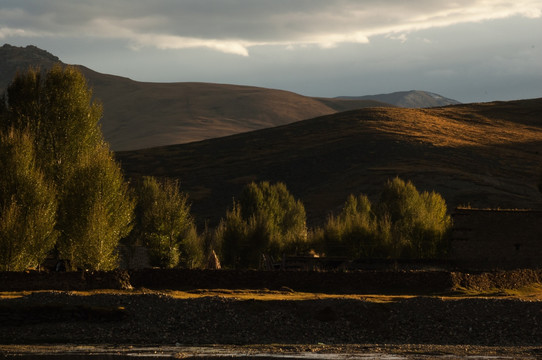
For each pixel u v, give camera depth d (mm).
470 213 59469
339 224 68312
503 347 29922
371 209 83625
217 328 32656
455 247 59156
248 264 67562
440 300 35969
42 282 38375
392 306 35094
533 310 34875
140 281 42625
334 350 28812
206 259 70250
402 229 65500
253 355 27391
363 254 63438
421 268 56281
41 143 51969
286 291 41656
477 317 34312
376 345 30359
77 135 52844
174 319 33094
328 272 43781
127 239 76312
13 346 28719
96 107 54969
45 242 43750
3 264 41156
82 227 46562
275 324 33188
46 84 53344
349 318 33969
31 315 32062
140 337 31016
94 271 39719
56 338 30281
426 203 79125
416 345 30375
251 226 69000
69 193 47750
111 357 26734
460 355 27625
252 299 35219
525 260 57969
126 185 50875
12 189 44094
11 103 53281
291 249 67750
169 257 61281
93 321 32469
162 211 62188
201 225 116125
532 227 58438
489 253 58469
